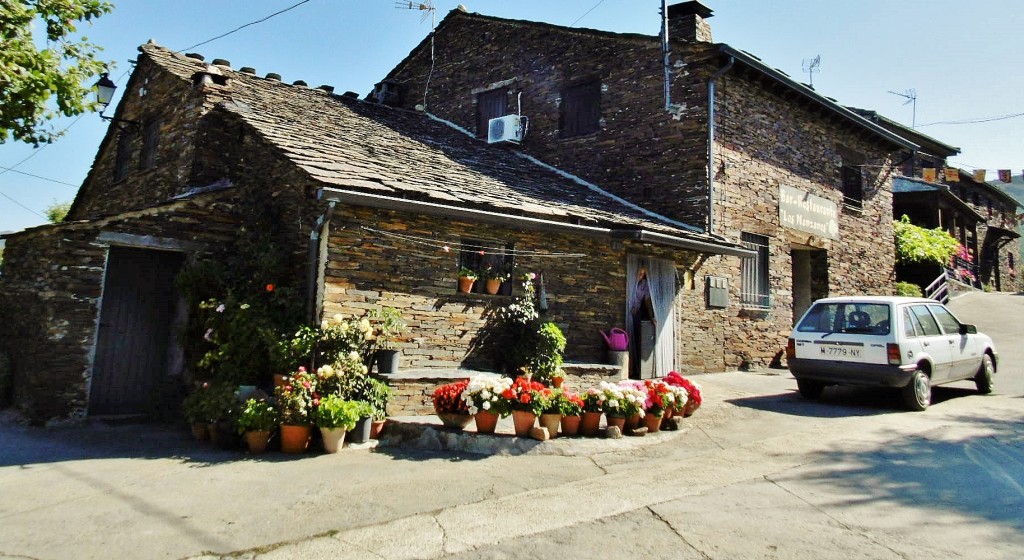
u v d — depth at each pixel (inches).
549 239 394.9
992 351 407.2
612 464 238.2
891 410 338.3
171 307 360.8
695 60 494.9
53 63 349.4
